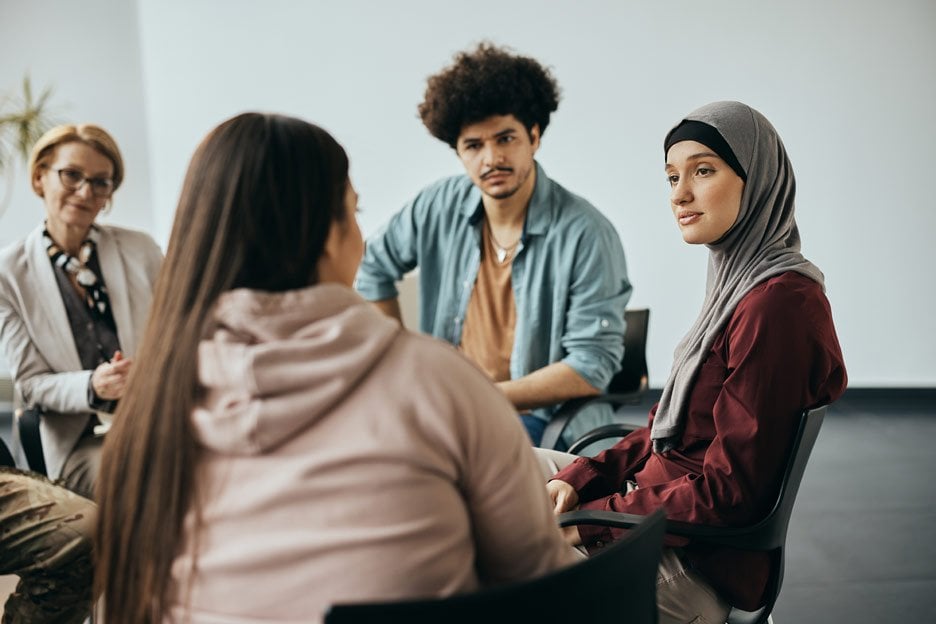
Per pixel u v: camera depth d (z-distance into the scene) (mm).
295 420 734
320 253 822
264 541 738
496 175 2090
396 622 683
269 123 816
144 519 778
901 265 3973
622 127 3893
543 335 2244
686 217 1422
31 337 2020
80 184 1989
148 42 3797
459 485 795
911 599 2209
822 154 3893
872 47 3785
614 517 1291
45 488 1640
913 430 3656
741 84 3850
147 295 2158
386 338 767
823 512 2805
